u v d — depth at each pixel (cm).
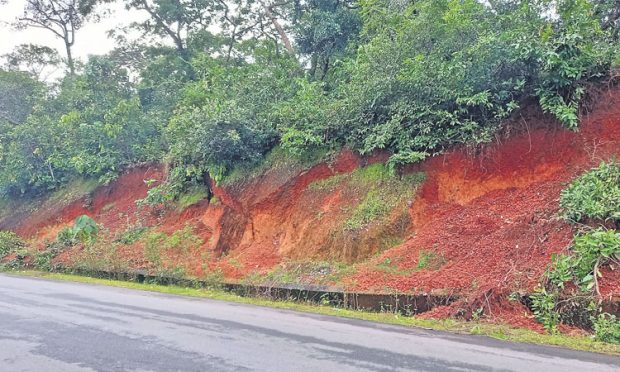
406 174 1233
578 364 554
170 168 1875
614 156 988
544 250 884
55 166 2361
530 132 1105
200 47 2573
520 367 541
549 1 1100
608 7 1177
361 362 561
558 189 1006
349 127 1364
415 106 1200
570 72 1018
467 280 897
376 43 1295
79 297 1076
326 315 868
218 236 1548
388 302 936
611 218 851
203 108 1544
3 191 2561
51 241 1998
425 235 1095
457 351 609
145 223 1864
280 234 1405
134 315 855
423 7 1233
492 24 1191
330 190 1353
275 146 1558
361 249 1166
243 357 584
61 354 603
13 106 2694
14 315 854
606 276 772
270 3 2386
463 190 1158
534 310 780
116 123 2103
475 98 1095
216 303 1008
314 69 1980
